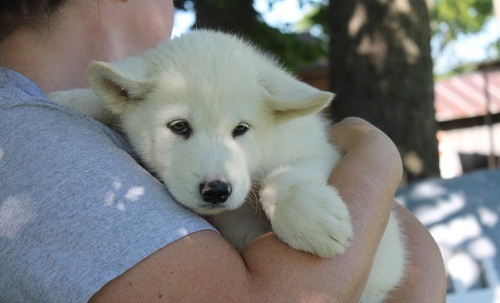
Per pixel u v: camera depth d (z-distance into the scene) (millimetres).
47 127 661
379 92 2000
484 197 1467
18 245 625
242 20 2840
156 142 809
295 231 661
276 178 742
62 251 617
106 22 847
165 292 615
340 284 649
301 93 825
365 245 675
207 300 623
